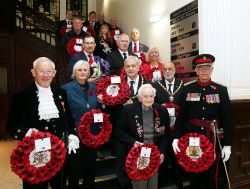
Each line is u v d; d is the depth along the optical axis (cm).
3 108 704
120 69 404
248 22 376
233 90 359
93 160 295
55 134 234
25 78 737
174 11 462
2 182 379
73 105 287
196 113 282
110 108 357
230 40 366
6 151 554
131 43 496
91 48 393
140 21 618
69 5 946
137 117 275
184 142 273
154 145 264
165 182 345
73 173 281
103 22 756
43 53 745
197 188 293
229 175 339
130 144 269
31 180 214
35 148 215
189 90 290
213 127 276
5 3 678
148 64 438
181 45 438
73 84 296
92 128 289
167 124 288
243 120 353
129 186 299
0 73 716
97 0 970
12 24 707
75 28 559
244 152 355
